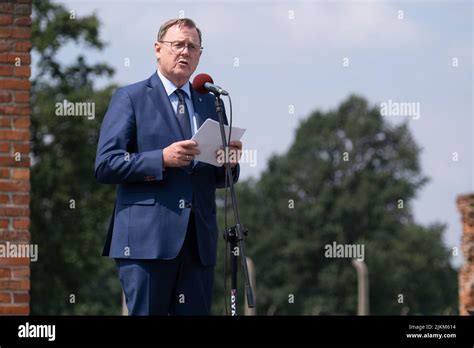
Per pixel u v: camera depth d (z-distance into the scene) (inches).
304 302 3248.0
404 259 3149.6
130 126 343.3
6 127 499.8
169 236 338.6
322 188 3277.6
